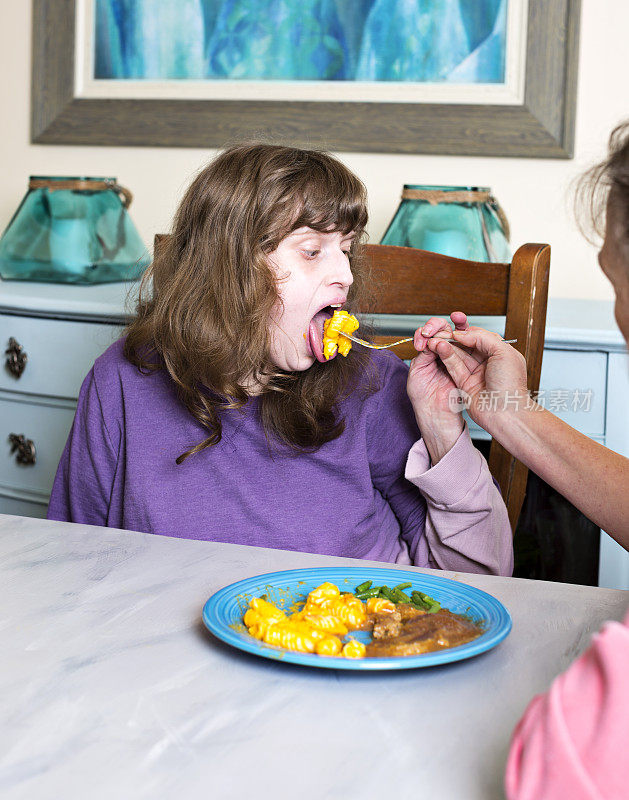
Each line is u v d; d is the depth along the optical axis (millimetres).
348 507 1195
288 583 834
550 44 1984
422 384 1142
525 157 2035
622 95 1979
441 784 536
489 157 2068
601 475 997
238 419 1180
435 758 564
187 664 687
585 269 2049
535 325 1370
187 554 936
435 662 657
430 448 1161
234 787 531
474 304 1412
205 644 723
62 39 2271
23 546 954
